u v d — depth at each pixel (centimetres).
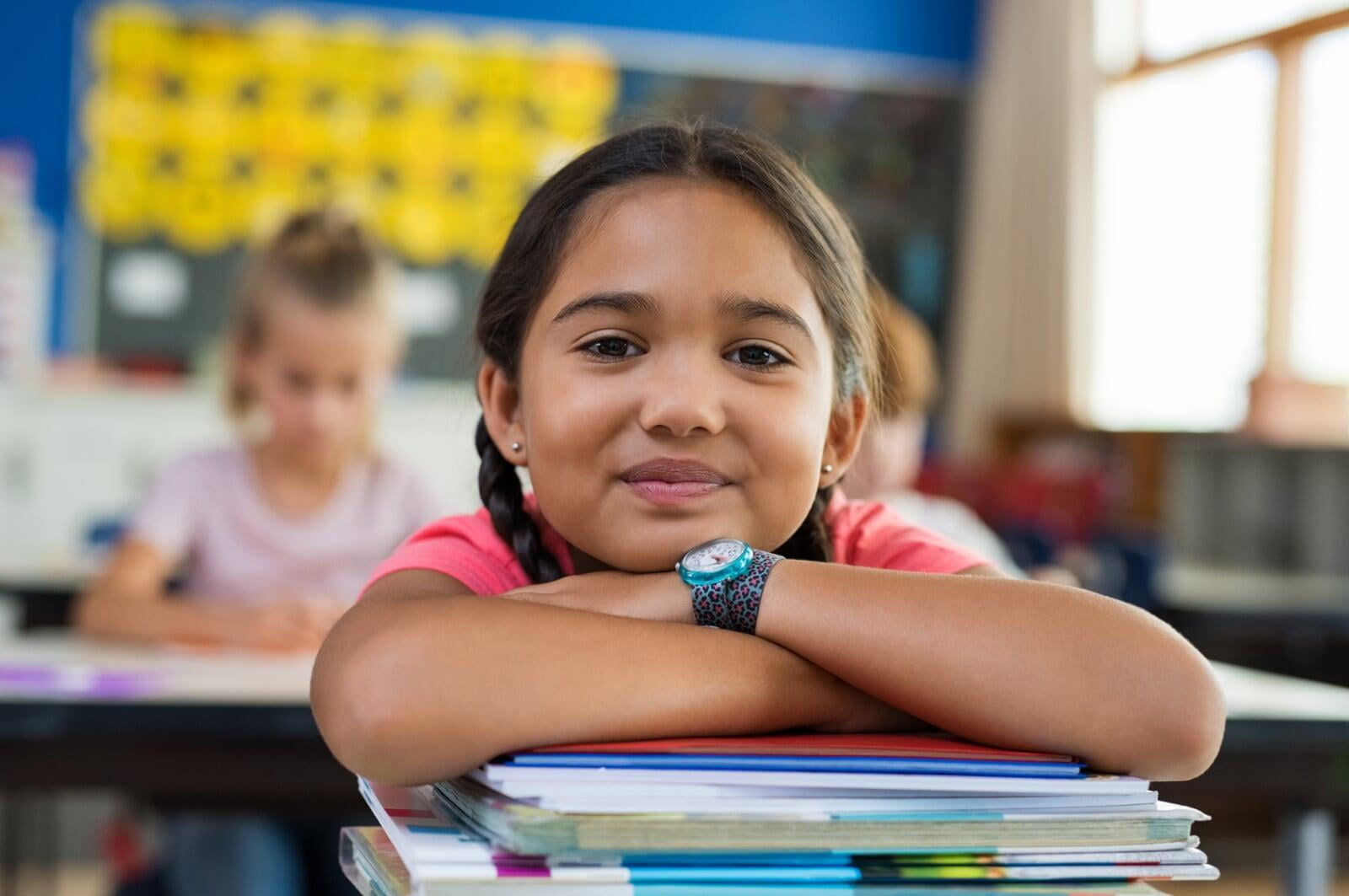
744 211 68
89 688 135
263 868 178
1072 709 62
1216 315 527
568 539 70
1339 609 315
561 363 68
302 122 560
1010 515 448
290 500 216
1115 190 579
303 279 206
